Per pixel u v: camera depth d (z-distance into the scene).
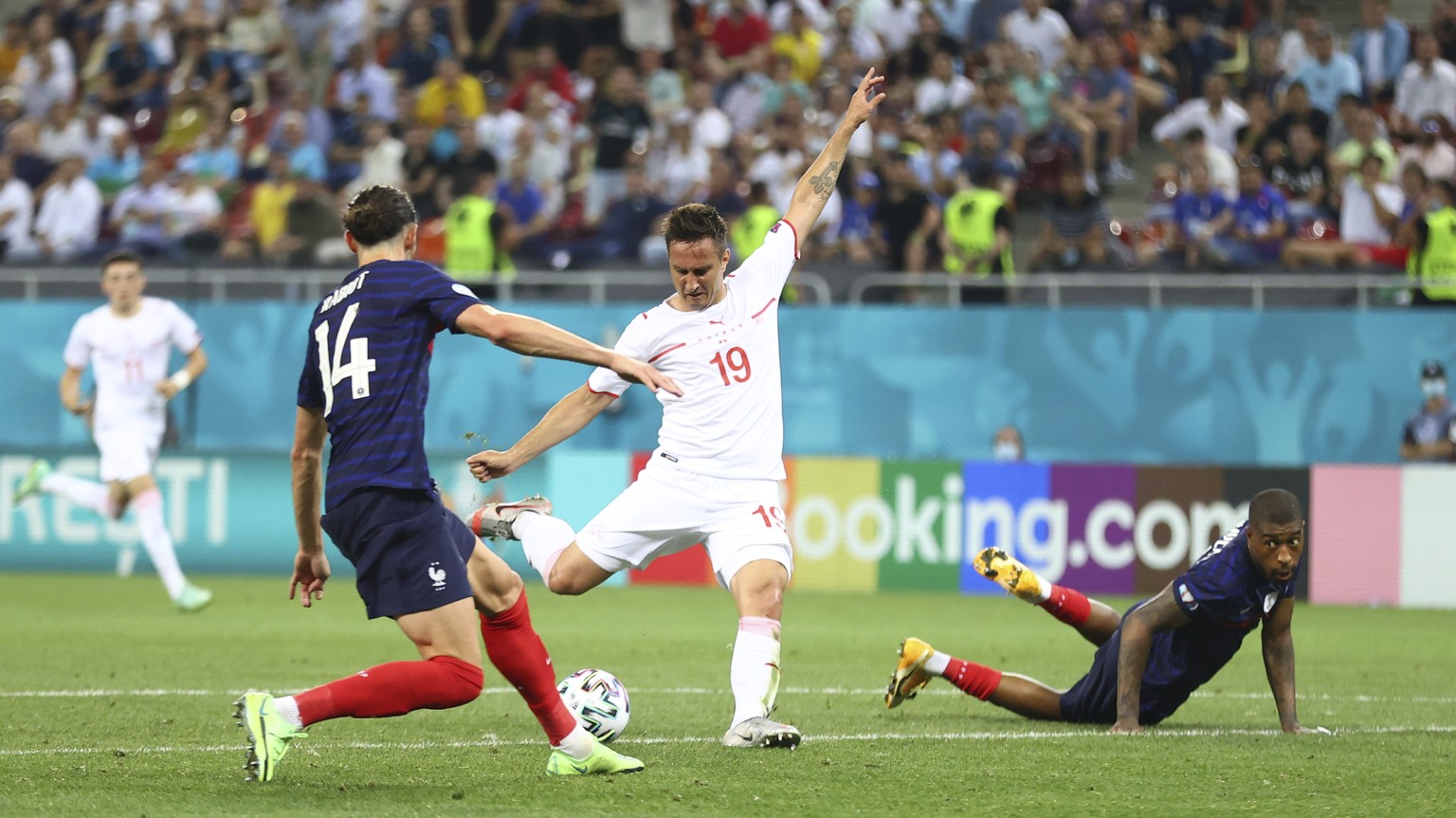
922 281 57.38
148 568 58.25
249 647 36.22
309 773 19.52
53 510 58.81
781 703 27.36
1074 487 52.81
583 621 43.59
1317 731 23.48
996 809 17.33
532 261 61.06
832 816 16.81
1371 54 67.88
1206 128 65.44
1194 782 19.05
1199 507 52.31
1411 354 54.47
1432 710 27.19
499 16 73.69
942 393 56.69
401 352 18.00
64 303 60.25
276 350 59.12
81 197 67.12
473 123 65.81
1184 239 59.47
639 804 17.33
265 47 76.69
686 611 46.56
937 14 71.75
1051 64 69.00
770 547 22.38
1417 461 53.94
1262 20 71.62
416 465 17.92
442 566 17.92
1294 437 55.19
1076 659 35.31
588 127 68.88
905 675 24.42
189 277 60.41
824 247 60.81
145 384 42.28
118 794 17.81
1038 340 56.28
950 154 64.75
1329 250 57.28
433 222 64.62
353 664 32.94
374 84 71.38
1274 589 22.78
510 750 21.59
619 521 22.78
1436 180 59.25
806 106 69.06
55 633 38.91
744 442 22.56
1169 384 55.69
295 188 63.75
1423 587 51.44
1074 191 58.38
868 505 54.12
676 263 22.02
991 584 53.06
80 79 79.12
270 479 57.78
